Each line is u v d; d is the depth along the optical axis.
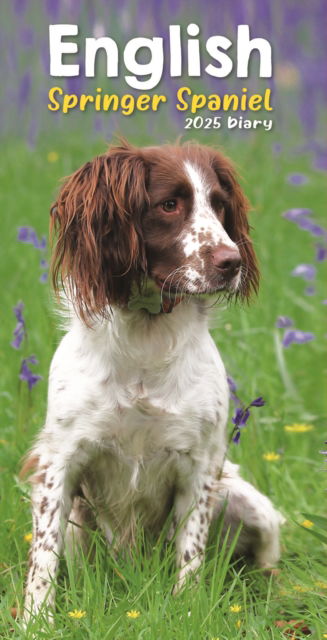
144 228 4.85
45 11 15.62
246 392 6.97
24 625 4.50
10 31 15.72
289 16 17.81
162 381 4.93
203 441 5.03
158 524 5.39
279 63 17.70
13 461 6.03
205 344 5.07
